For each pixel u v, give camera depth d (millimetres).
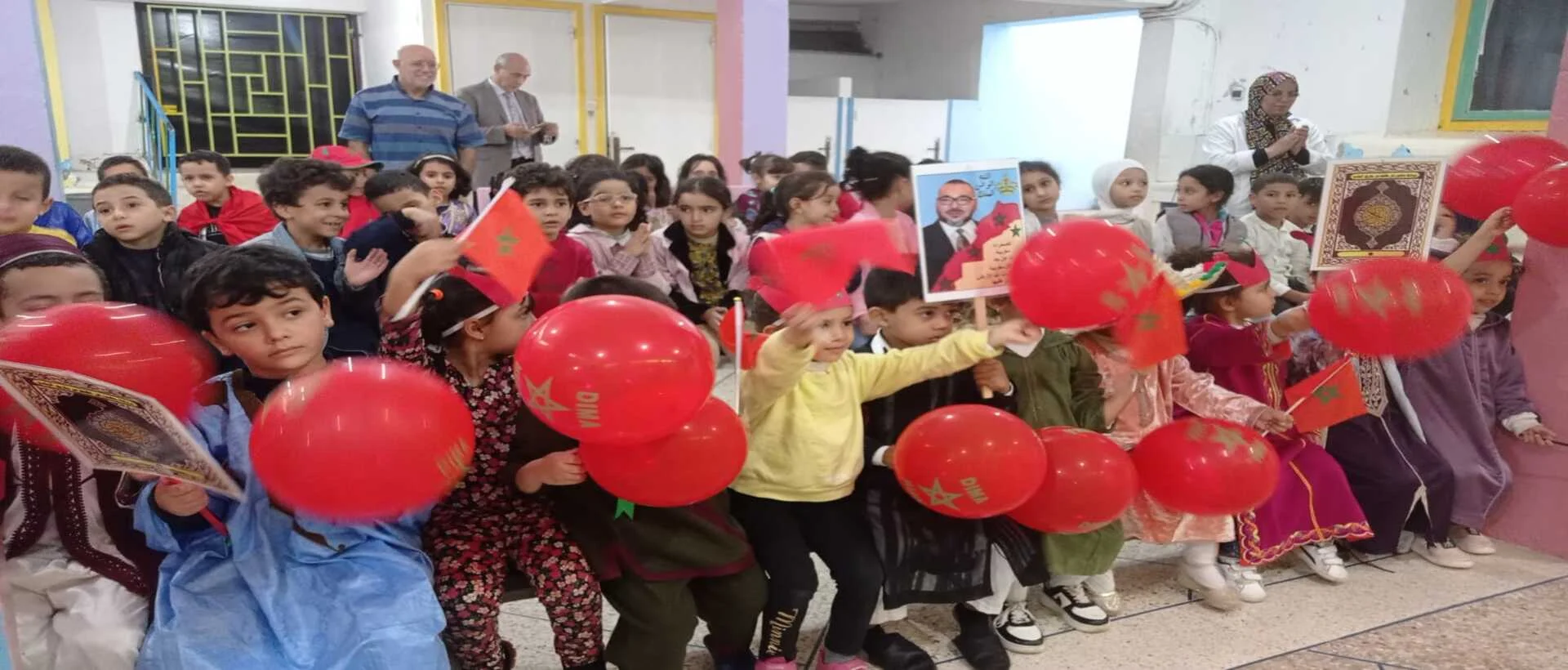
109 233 2311
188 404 1317
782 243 1618
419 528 1729
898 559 1956
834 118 8617
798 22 10102
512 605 2307
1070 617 2273
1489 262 2588
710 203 3561
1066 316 1716
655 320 1378
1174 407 2424
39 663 1485
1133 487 1812
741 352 1652
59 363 1185
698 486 1519
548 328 1368
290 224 2365
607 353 1315
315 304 1562
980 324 1907
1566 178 2205
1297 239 3713
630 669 1759
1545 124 5051
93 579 1520
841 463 1896
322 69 7078
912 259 1791
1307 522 2383
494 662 1706
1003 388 1979
